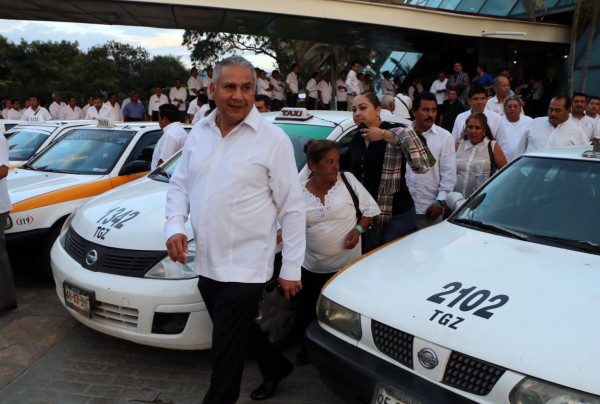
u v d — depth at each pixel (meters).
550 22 16.11
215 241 2.47
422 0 20.69
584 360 1.96
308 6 11.90
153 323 3.23
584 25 15.66
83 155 5.85
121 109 13.77
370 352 2.53
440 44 16.50
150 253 3.35
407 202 3.88
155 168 5.33
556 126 5.12
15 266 5.46
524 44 16.27
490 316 2.25
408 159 3.52
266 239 2.54
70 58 41.66
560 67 17.08
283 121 4.70
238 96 2.35
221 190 2.43
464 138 4.81
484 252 2.88
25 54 38.47
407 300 2.50
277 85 13.78
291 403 3.15
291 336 3.75
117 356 3.67
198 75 15.94
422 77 18.36
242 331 2.56
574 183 3.28
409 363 2.35
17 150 7.45
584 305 2.27
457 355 2.19
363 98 3.73
